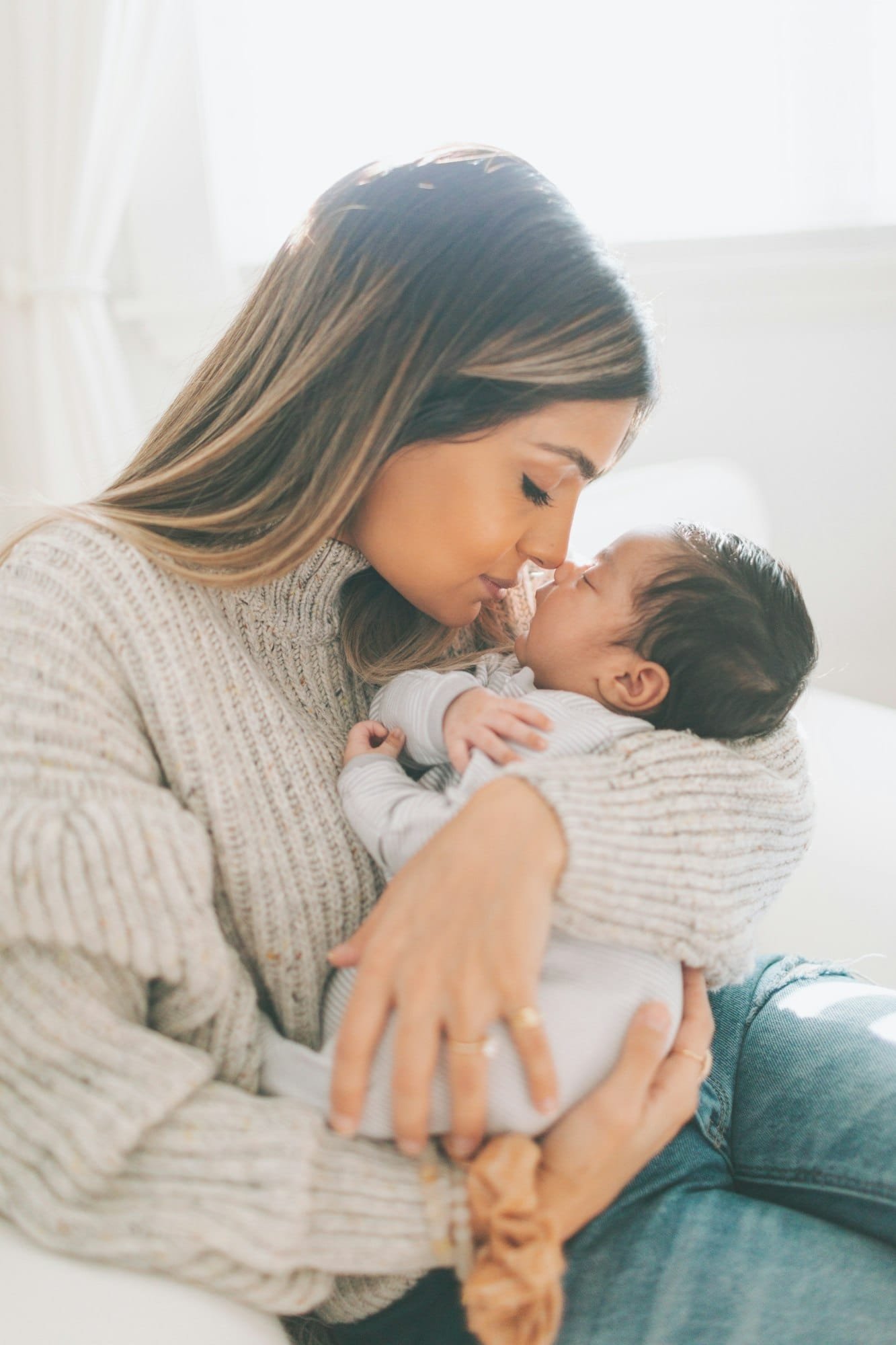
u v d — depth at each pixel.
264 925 0.74
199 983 0.65
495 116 1.99
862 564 2.10
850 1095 0.82
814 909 1.16
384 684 0.94
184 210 1.98
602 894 0.68
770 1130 0.84
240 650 0.79
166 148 1.96
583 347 0.75
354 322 0.75
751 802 0.76
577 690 0.87
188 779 0.73
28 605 0.72
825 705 1.47
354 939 0.68
